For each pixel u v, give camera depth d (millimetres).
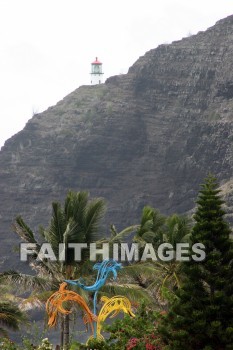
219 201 88062
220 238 86250
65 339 113562
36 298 115688
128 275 124812
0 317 114438
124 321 83688
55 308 93062
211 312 83000
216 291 85688
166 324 83750
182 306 83438
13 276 117688
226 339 81625
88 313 91750
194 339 82438
